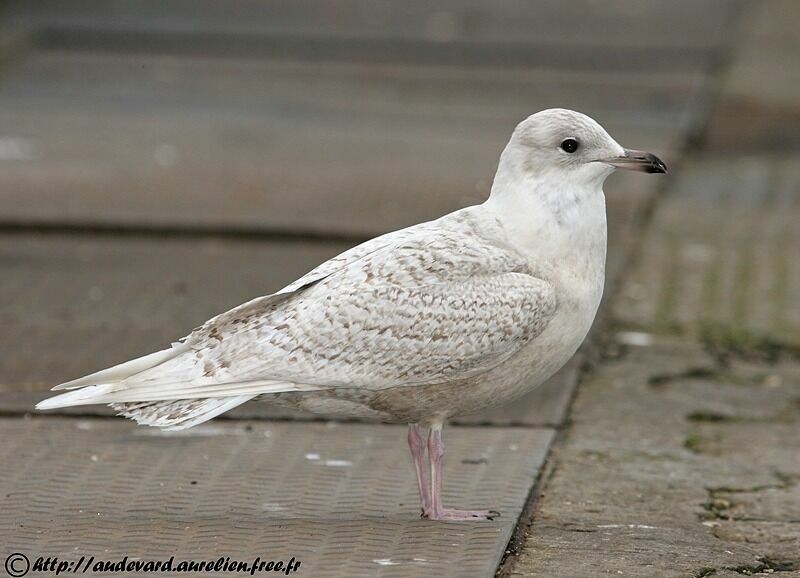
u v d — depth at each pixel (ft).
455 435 37.86
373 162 70.49
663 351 46.57
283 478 34.24
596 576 28.66
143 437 37.19
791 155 75.77
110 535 30.14
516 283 30.71
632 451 37.35
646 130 78.02
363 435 37.76
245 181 66.59
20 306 49.11
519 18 107.24
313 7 110.11
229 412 39.40
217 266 54.39
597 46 98.37
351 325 30.07
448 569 28.19
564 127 31.37
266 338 30.12
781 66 93.09
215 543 29.63
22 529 30.50
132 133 75.56
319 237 58.13
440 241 31.09
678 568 29.35
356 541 29.78
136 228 58.65
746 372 44.83
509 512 32.01
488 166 69.77
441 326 30.27
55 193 63.57
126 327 46.96
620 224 61.52
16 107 80.28
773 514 33.12
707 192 68.74
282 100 83.87
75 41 96.94
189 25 102.68
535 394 41.47
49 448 36.11
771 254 58.54
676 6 111.65
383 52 96.27
